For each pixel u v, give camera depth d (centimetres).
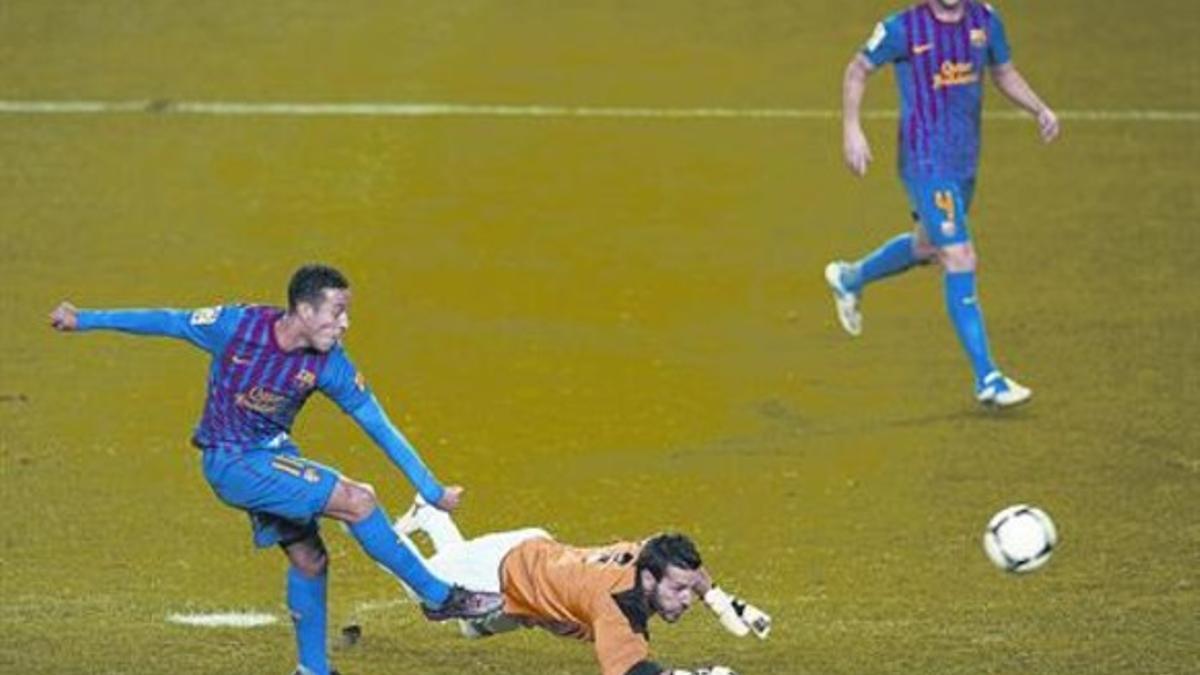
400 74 8562
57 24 8950
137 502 5409
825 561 4991
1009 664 4128
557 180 7731
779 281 7019
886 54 5784
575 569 3656
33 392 6150
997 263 7088
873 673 4075
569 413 6069
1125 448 5734
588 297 6906
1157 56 8694
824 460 5709
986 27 5788
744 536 5181
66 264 7044
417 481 3841
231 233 7306
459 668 4116
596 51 8775
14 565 4928
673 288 6969
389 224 7400
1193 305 6769
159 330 3825
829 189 7656
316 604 3953
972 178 5900
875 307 6850
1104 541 5094
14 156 7844
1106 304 6788
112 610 4550
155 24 8994
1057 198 7562
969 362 6412
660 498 5450
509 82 8506
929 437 5850
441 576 3888
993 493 5447
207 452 3859
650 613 3584
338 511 3838
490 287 6962
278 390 3803
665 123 8162
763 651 4234
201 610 4569
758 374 6344
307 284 3738
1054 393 6141
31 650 4184
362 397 3841
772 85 8462
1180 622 4444
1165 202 7531
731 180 7725
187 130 8075
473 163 7856
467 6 9200
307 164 7838
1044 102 8319
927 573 4888
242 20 9056
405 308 6794
